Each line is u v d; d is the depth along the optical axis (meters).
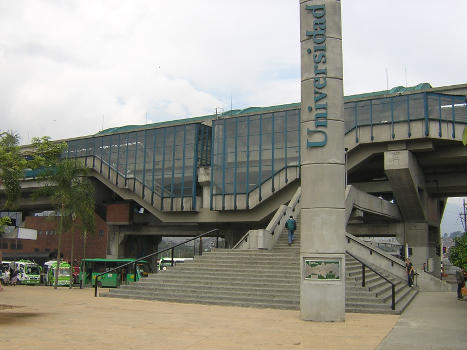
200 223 46.81
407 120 34.34
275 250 22.44
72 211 33.53
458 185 39.72
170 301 18.36
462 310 16.33
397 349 9.48
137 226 52.31
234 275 19.48
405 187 35.50
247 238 23.80
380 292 17.19
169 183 45.22
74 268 40.75
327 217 13.71
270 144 40.53
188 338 10.74
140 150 47.34
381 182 39.66
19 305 17.27
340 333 11.43
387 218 39.22
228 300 17.44
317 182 13.92
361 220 33.03
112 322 13.13
